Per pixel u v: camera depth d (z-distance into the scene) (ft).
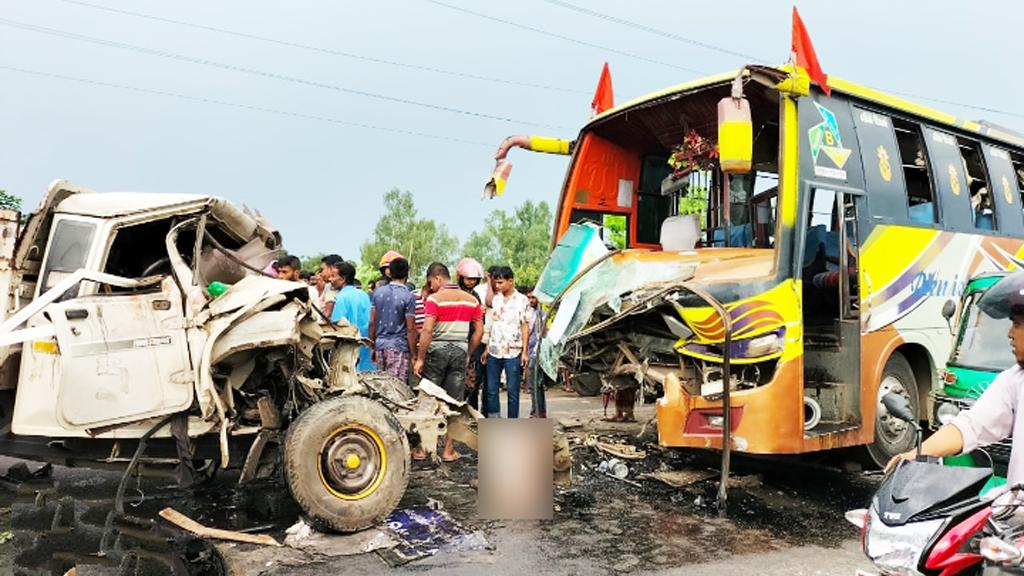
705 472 23.40
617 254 23.85
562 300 23.40
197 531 17.15
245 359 18.16
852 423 22.17
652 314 21.94
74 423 15.47
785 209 20.59
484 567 15.55
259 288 17.88
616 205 29.12
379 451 17.92
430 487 21.97
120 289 16.81
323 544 16.79
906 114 26.48
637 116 27.07
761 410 19.33
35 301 15.70
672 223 26.32
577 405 38.29
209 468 21.44
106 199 18.04
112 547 16.15
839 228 22.65
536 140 28.12
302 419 17.29
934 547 8.98
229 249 21.33
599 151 28.55
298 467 16.92
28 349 16.03
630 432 29.60
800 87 21.13
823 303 25.46
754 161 26.76
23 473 21.12
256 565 15.53
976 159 30.55
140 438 16.58
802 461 25.50
